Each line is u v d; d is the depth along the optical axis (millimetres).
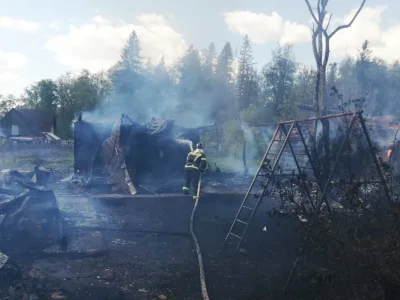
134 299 4812
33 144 31141
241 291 5207
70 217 8211
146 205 10016
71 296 4750
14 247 6230
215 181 13352
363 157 6211
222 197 10820
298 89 38438
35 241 6363
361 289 4211
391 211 4391
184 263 6211
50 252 6117
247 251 6891
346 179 5289
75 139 13297
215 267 6105
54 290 4871
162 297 4875
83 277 5363
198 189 10500
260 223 8836
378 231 4582
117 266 5871
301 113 24562
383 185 4996
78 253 6188
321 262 5574
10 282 4891
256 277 5730
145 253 6582
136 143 12094
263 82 54719
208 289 5234
